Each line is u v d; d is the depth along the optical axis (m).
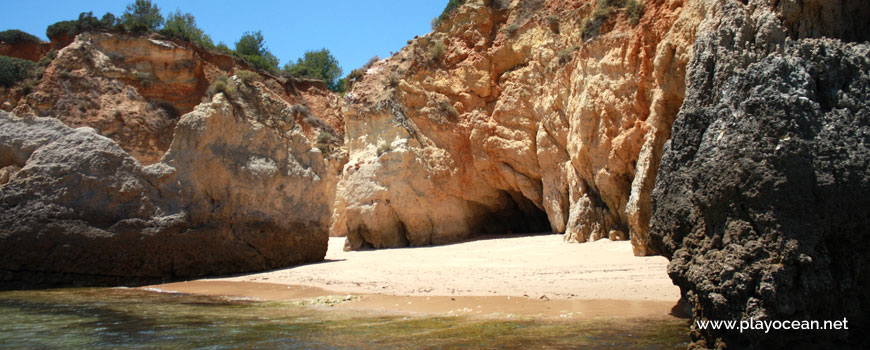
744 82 7.66
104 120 35.19
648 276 12.51
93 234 15.02
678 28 17.80
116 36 38.44
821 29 8.78
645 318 8.84
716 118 7.96
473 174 28.08
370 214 26.28
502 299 11.09
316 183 19.97
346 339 8.05
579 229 21.33
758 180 6.71
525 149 26.09
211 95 18.73
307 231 19.42
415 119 28.12
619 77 20.94
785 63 7.28
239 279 16.00
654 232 8.72
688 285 7.38
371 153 27.80
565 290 11.62
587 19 24.17
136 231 15.60
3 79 34.81
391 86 28.70
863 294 6.72
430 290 12.54
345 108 30.02
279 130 19.53
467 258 18.89
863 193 6.54
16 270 14.41
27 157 15.47
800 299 6.33
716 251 6.99
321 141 37.75
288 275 16.38
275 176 18.69
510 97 27.05
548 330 8.24
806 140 6.70
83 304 11.91
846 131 6.87
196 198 16.89
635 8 21.66
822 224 6.48
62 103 34.56
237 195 17.69
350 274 16.03
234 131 18.11
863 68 7.38
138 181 16.03
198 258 16.58
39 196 14.70
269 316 10.20
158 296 13.16
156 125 37.25
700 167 7.63
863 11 8.68
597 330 8.12
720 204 7.13
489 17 29.34
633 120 20.22
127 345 7.94
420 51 29.69
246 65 44.19
